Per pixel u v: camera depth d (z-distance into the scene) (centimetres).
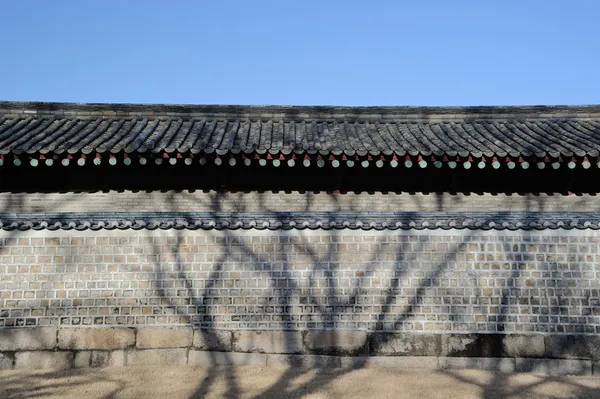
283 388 774
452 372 862
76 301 888
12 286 885
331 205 1059
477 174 1051
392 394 755
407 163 965
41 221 897
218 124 1187
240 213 919
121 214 910
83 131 1090
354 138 1086
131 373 834
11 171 1005
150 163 985
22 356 865
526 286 913
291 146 966
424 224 918
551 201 1063
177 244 910
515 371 884
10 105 1182
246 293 902
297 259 914
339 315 902
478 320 904
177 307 895
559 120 1234
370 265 916
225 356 882
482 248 924
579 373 884
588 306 909
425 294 910
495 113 1243
